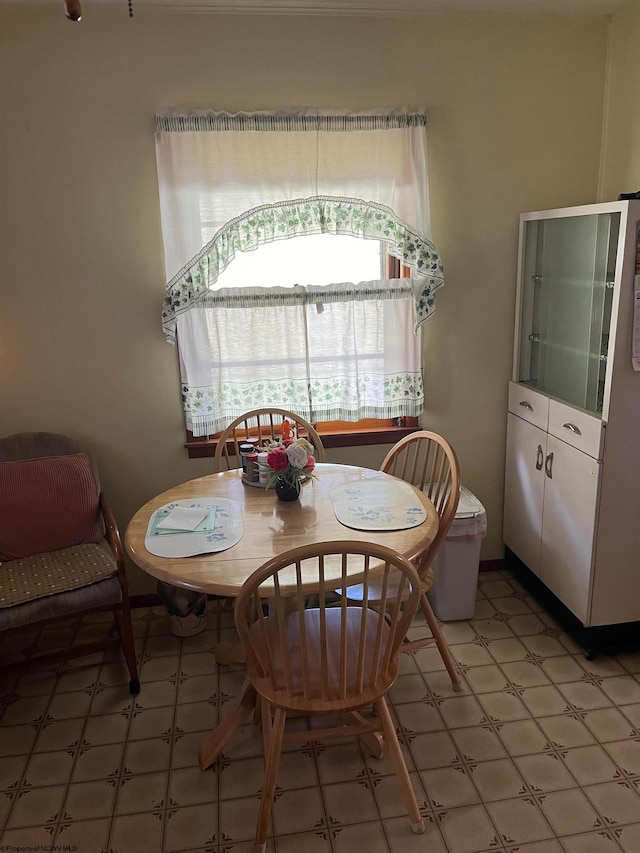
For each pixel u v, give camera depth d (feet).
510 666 8.60
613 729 7.47
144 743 7.47
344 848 6.10
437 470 10.61
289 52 8.86
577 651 8.89
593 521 8.21
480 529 9.21
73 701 8.18
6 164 8.71
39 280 9.13
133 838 6.26
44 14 8.37
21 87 8.53
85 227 9.05
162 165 8.73
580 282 8.51
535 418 9.56
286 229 9.11
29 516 8.57
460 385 10.36
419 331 9.76
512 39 9.25
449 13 8.98
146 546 6.62
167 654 9.11
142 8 8.44
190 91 8.80
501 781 6.80
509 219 9.86
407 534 6.70
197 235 8.98
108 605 7.90
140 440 9.87
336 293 9.50
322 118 8.87
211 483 8.33
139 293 9.36
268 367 9.71
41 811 6.59
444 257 9.86
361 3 8.50
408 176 9.18
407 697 8.07
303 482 7.79
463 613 9.62
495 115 9.46
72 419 9.66
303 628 5.54
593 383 8.29
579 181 9.92
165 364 9.64
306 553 5.24
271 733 6.14
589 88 9.59
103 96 8.70
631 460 8.05
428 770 6.97
